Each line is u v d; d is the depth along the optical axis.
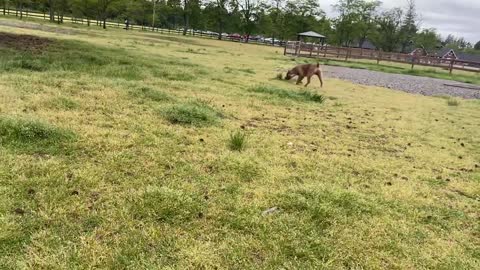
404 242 2.99
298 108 8.06
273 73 15.08
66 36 20.70
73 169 3.58
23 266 2.26
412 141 6.36
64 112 5.28
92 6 51.66
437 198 3.96
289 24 67.62
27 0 53.22
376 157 5.17
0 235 2.48
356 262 2.65
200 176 3.78
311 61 26.80
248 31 67.19
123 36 30.98
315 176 4.15
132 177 3.59
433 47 71.81
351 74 20.14
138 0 65.69
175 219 2.93
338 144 5.61
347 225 3.12
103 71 9.10
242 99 8.11
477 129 7.92
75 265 2.31
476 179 4.67
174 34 56.41
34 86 6.52
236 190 3.57
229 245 2.70
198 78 10.34
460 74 29.36
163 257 2.49
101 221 2.81
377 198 3.74
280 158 4.60
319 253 2.70
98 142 4.30
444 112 9.98
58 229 2.66
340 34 66.75
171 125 5.38
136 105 6.17
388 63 34.69
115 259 2.41
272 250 2.69
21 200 2.95
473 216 3.62
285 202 3.37
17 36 14.48
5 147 3.85
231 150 4.65
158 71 10.29
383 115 8.54
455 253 2.91
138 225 2.81
